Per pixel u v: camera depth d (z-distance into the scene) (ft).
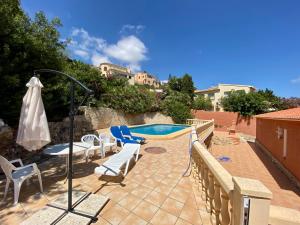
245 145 53.16
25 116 11.61
